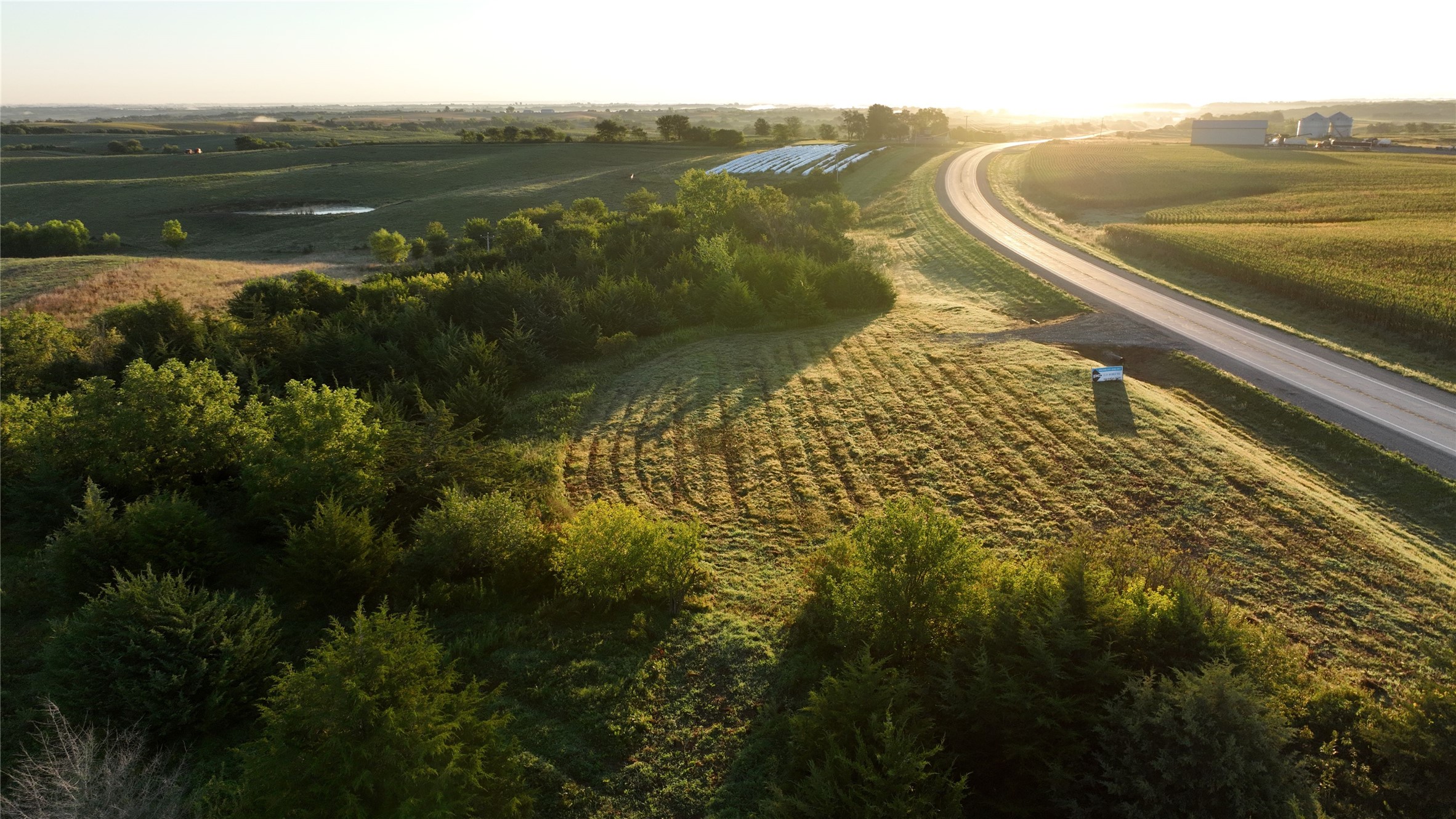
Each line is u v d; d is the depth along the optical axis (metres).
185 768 15.84
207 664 16.89
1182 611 14.75
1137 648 14.58
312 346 39.94
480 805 12.76
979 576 17.56
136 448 27.33
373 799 11.49
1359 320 41.22
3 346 40.84
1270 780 11.69
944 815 12.46
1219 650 14.14
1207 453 26.73
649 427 33.94
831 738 13.30
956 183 114.38
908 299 55.00
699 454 31.06
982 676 13.95
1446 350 36.06
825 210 84.38
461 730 13.01
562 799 14.81
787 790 14.23
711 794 14.84
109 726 16.08
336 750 11.42
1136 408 31.02
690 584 21.31
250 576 23.27
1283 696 13.95
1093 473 26.48
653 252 64.69
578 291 52.84
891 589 17.00
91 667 16.47
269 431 27.17
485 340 42.88
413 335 43.03
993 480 26.95
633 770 15.55
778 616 20.31
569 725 16.78
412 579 21.58
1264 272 48.56
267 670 18.16
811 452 30.59
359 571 20.67
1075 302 48.16
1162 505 24.09
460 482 26.06
